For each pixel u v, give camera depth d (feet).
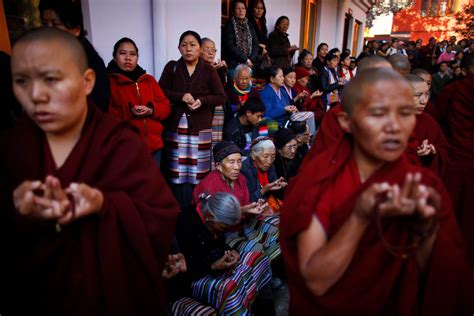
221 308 5.38
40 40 2.52
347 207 2.77
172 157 9.16
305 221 2.78
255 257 6.13
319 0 26.23
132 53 8.01
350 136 2.95
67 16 5.43
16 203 2.42
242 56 13.34
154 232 3.21
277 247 6.92
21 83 2.61
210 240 5.81
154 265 3.18
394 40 40.75
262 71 13.30
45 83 2.57
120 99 7.77
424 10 74.49
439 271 2.81
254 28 15.70
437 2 72.79
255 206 6.95
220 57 14.01
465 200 8.59
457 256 2.83
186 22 12.12
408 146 5.07
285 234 3.08
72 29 5.58
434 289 2.87
